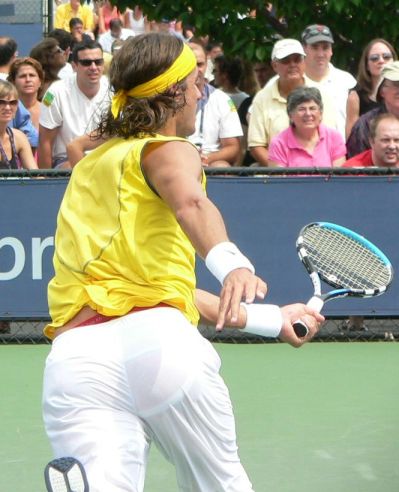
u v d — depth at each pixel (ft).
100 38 128.57
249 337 65.62
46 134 72.64
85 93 72.18
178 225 24.39
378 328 66.80
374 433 46.24
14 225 64.13
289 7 87.15
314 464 42.29
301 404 51.21
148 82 24.73
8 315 64.64
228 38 88.28
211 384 23.93
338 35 88.58
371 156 66.54
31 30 120.37
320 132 68.39
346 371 58.03
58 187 63.72
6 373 57.98
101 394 23.61
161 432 23.99
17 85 77.82
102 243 24.26
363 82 75.41
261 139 72.84
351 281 29.66
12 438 46.06
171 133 25.23
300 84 72.49
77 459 23.53
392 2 86.07
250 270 22.24
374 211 63.67
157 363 23.35
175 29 119.14
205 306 27.17
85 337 23.94
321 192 63.67
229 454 24.48
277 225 63.87
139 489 24.03
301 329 26.25
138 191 23.98
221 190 63.62
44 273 64.44
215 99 74.08
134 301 23.94
